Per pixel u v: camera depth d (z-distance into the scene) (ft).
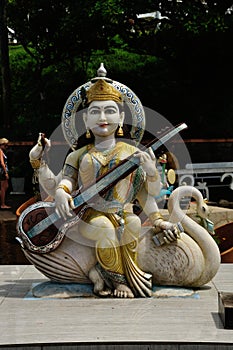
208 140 62.80
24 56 75.87
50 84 72.74
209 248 21.57
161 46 67.62
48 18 67.46
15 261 36.76
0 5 67.87
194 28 61.57
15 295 21.50
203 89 69.67
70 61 71.92
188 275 21.43
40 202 21.71
